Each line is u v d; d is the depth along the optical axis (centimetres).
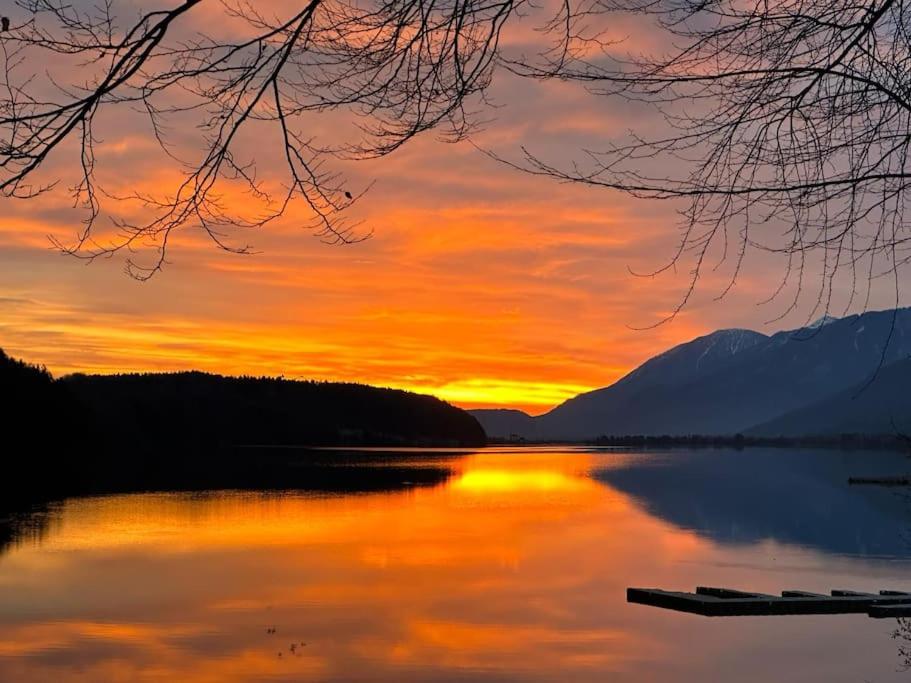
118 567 3444
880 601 1238
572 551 4144
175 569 3422
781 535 4978
